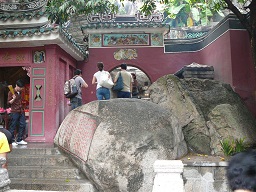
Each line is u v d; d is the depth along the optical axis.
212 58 10.87
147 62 12.20
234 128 6.10
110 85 8.17
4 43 8.67
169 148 5.39
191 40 12.41
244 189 1.25
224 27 9.62
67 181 5.43
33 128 8.81
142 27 11.95
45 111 8.80
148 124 5.45
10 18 9.25
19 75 11.38
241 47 9.14
